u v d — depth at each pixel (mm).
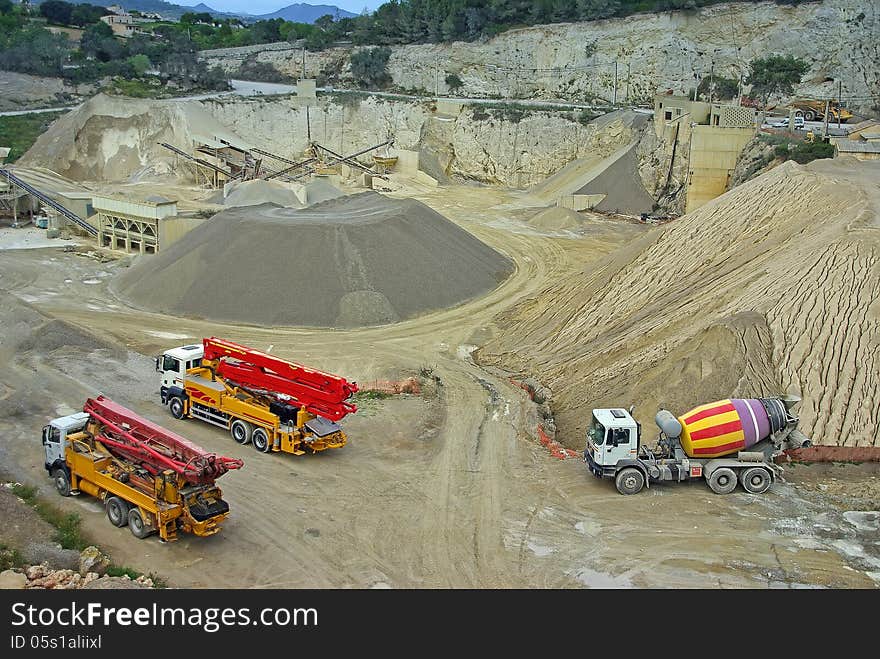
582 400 28938
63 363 32219
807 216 34938
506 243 58281
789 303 27938
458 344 37938
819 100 87500
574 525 20781
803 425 24203
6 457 23969
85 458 20688
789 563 19031
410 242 45125
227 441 25781
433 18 108000
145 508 19453
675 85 92875
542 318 38906
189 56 106688
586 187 72312
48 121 88312
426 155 86562
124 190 73000
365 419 27750
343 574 18547
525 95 99188
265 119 90938
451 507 21734
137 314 40938
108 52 111875
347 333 39094
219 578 18250
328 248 42406
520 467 24188
